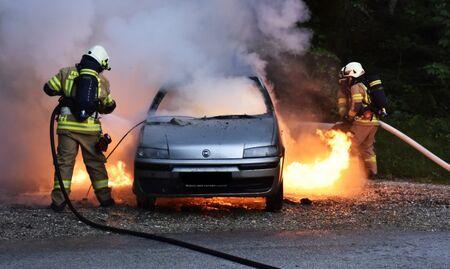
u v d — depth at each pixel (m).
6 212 6.83
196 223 6.43
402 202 7.68
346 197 8.12
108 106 7.36
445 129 12.78
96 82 7.06
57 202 6.92
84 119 7.00
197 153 6.55
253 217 6.71
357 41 15.55
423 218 6.66
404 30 15.86
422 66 15.27
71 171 7.03
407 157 11.29
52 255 5.18
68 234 5.95
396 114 13.40
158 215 6.82
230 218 6.68
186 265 4.87
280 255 5.16
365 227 6.24
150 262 4.96
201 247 5.30
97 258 5.08
